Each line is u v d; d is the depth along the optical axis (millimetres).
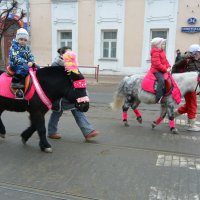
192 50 7805
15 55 5680
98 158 5746
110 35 22516
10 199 4254
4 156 5836
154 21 20938
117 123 8438
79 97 5805
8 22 22000
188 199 4250
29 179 4867
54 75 5875
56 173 5082
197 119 9180
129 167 5336
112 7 21750
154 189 4527
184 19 20250
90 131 6734
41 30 23953
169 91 7293
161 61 7324
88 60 22938
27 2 23734
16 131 7496
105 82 19703
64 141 6762
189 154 6031
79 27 22797
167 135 7320
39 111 5867
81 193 4414
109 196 4324
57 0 23031
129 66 21969
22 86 5738
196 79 7270
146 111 10297
